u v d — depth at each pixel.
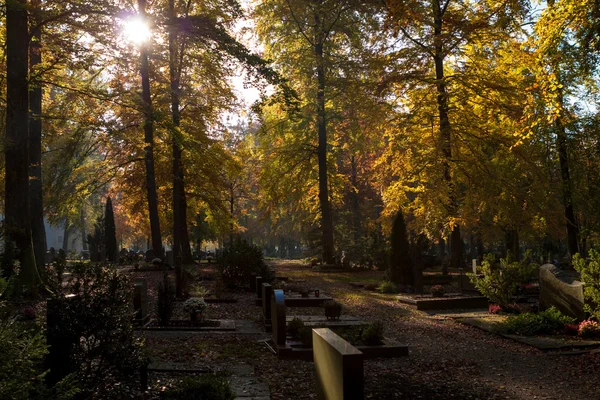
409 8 21.55
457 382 9.14
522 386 8.94
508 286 17.64
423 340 13.22
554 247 43.00
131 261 40.19
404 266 24.70
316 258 45.31
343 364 4.58
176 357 10.14
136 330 12.77
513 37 25.89
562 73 16.59
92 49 19.09
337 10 33.72
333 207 48.75
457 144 27.62
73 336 6.68
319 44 35.69
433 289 20.55
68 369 6.66
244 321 14.77
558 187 27.98
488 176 27.44
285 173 37.53
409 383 8.98
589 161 26.11
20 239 16.75
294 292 21.88
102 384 7.18
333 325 14.15
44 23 17.38
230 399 6.72
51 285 6.85
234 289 22.27
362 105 29.14
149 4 26.92
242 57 17.47
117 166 31.64
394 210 32.12
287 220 62.38
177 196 20.73
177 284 19.09
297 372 9.49
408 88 27.94
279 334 10.98
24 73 17.64
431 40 27.02
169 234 47.53
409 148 29.33
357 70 30.31
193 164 31.62
